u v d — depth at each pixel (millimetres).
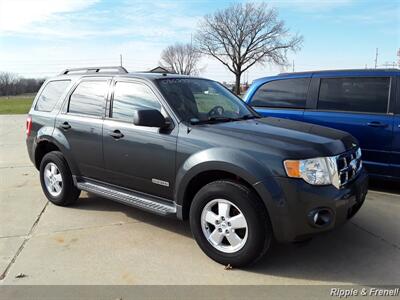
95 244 4090
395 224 4574
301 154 3268
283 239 3289
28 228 4543
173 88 4270
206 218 3643
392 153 5523
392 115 5512
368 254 3828
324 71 6223
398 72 5566
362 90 5812
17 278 3424
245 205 3344
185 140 3748
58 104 5215
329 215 3303
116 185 4547
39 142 5355
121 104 4434
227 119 4211
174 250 3939
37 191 6086
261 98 6750
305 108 6254
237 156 3395
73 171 4969
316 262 3674
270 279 3379
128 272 3514
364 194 3842
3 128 15555
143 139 4062
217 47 59375
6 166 8039
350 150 3729
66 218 4852
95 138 4574
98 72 4918
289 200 3209
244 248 3412
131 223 4664
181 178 3736
